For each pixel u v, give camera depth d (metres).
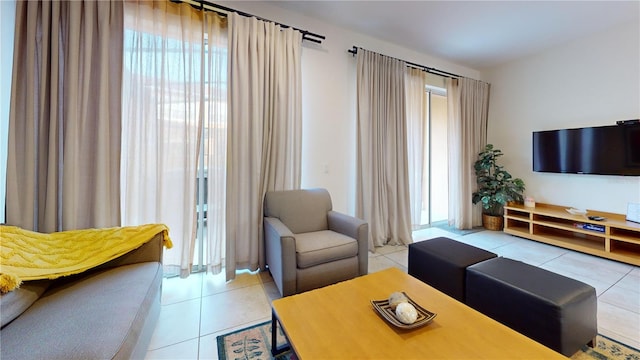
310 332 1.08
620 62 3.08
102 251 1.60
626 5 2.67
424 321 1.10
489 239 3.61
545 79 3.76
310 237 2.28
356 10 2.79
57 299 1.26
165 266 2.33
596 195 3.31
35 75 1.79
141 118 2.14
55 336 0.99
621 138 2.99
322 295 1.38
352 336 1.06
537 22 3.00
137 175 2.15
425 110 3.86
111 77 2.00
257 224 2.54
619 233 2.91
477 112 4.29
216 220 2.44
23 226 1.74
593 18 2.92
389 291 1.42
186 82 2.28
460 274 1.78
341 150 3.23
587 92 3.35
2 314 1.06
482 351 0.97
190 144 2.32
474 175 4.33
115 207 2.04
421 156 3.83
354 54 3.26
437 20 2.97
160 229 1.81
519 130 4.05
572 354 1.34
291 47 2.70
